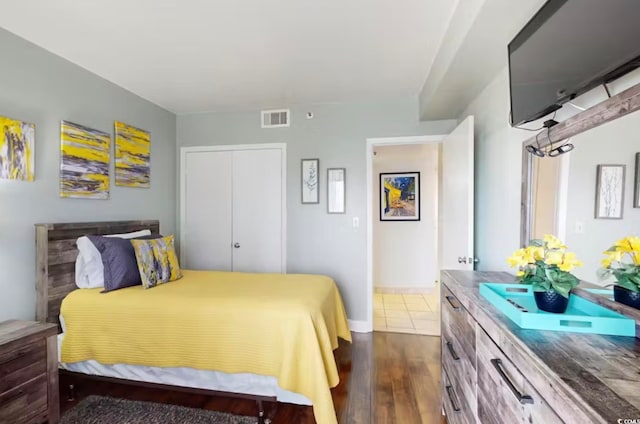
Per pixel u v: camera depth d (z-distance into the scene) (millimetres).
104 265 2262
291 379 1755
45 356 1667
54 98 2285
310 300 2049
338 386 2211
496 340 1067
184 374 1986
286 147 3463
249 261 3568
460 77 2129
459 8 1688
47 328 1682
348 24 1908
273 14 1808
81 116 2498
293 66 2484
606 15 999
